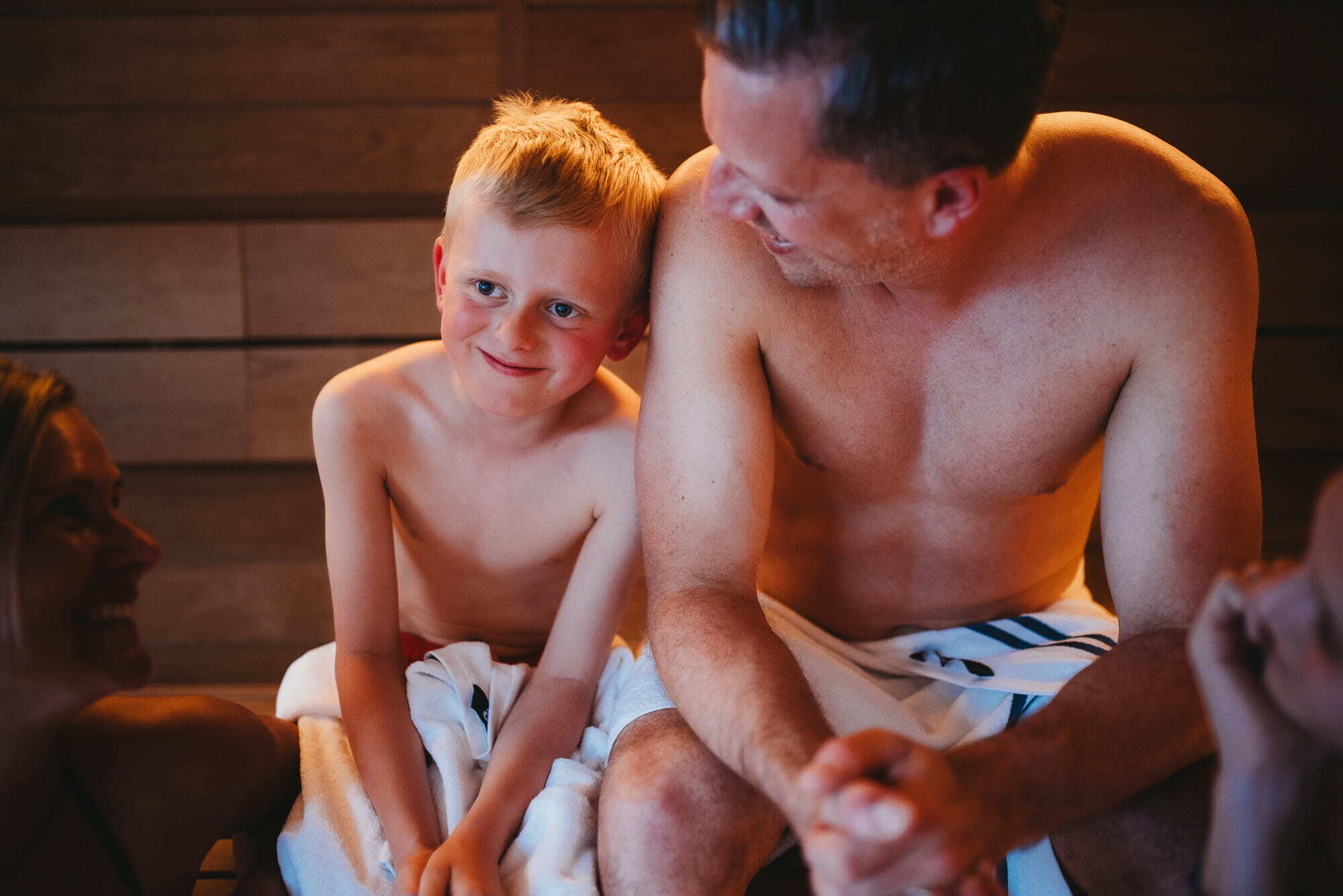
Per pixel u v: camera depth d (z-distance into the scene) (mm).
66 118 2100
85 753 926
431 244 2129
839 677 1026
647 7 2096
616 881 868
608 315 1095
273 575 2184
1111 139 981
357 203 2150
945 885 660
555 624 1193
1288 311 2166
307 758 1084
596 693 1196
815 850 648
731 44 756
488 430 1193
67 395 854
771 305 995
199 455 2168
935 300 968
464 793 1046
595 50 2109
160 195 2135
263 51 2092
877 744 670
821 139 769
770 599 1169
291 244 2125
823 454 1054
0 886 862
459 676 1144
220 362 2143
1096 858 867
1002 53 772
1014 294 964
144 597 2182
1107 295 951
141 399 2148
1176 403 929
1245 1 2104
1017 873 935
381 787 1033
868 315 991
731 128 784
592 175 1064
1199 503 902
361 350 2146
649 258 1128
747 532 968
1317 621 582
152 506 2172
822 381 1013
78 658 818
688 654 882
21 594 783
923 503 1072
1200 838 814
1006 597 1147
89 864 929
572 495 1215
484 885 917
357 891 980
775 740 770
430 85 2111
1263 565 644
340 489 1170
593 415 1225
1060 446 1016
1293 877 633
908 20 737
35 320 2133
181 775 966
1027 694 988
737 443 978
